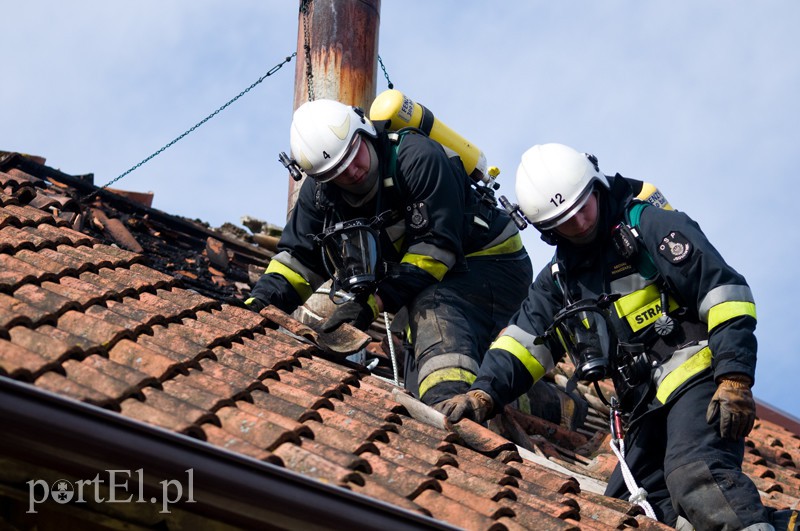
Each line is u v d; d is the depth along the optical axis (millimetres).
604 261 9109
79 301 8023
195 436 6363
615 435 8992
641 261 8945
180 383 7230
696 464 8281
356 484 6492
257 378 8000
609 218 9086
